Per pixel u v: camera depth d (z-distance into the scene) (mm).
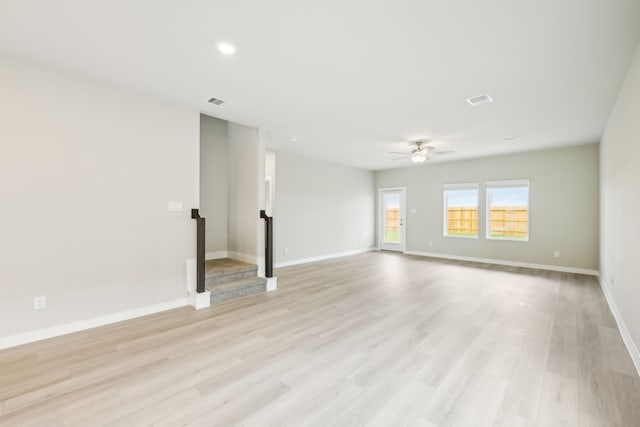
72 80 2824
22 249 2600
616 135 3342
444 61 2506
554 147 5738
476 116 3896
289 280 5086
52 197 2734
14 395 1906
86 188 2920
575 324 3115
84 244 2914
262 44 2277
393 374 2168
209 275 3994
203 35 2168
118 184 3115
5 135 2518
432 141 5285
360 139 5172
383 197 8977
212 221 5059
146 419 1695
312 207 7129
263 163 4602
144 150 3291
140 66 2645
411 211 8203
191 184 3676
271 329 2971
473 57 2436
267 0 1784
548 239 5996
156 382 2053
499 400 1875
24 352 2459
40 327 2688
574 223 5703
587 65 2547
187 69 2689
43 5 1828
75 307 2869
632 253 2564
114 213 3094
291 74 2766
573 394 1936
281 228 6445
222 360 2357
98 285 3002
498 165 6594
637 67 2305
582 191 5617
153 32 2135
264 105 3559
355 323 3133
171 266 3521
